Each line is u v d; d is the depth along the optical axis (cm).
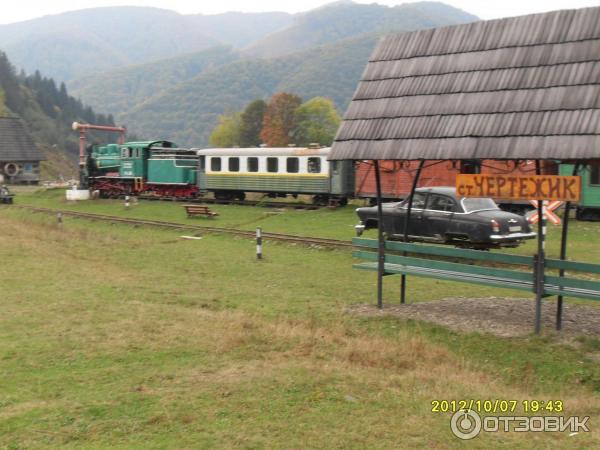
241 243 2364
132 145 4453
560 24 1064
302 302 1349
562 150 939
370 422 697
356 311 1257
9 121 8406
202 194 4262
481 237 1783
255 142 11138
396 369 908
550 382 876
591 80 974
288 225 2856
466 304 1289
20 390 802
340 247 2130
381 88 1221
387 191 3297
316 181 3612
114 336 1045
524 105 1019
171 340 1023
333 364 912
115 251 2181
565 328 1089
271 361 921
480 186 1053
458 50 1161
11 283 1507
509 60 1084
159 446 639
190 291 1473
